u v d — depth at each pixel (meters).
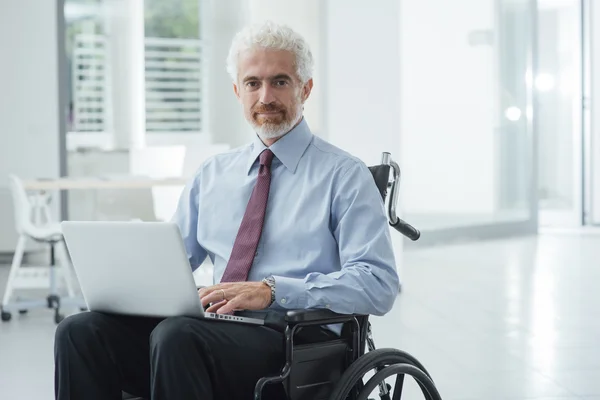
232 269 2.46
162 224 2.14
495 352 4.79
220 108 8.54
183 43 8.47
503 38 9.99
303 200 2.49
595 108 10.90
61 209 8.20
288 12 6.82
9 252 8.38
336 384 2.26
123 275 2.27
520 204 10.23
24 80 8.44
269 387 2.35
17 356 4.78
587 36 10.81
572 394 4.01
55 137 8.51
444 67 9.60
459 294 6.52
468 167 9.78
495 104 9.96
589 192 11.02
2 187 8.40
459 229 9.70
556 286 6.84
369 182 2.49
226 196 2.59
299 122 2.56
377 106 6.48
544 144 11.10
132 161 7.29
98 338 2.33
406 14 9.34
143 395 2.45
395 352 2.41
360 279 2.35
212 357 2.21
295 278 2.41
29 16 8.41
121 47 8.48
